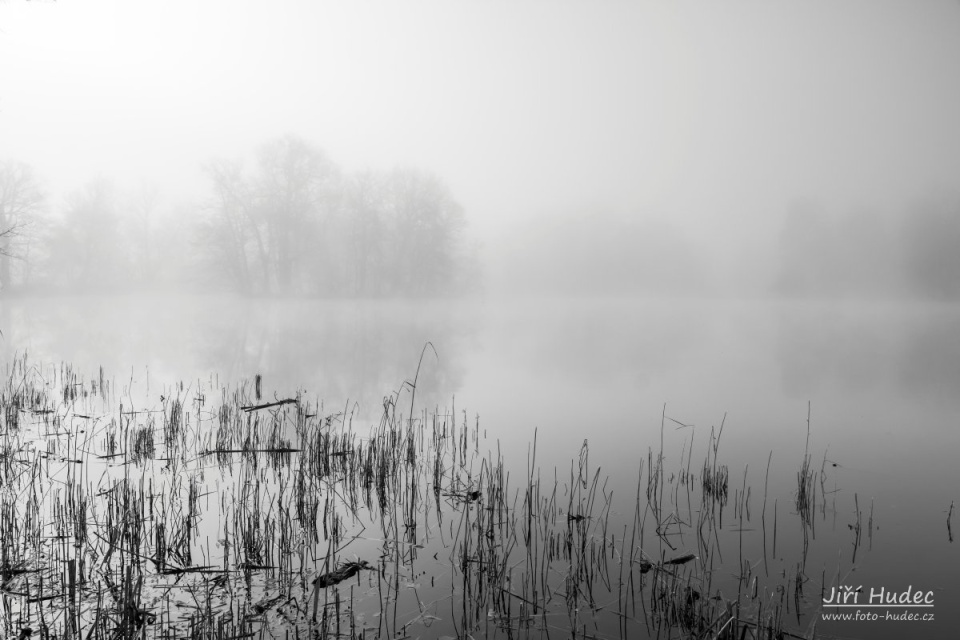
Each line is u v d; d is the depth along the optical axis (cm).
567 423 1007
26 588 406
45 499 587
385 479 681
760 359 1920
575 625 368
